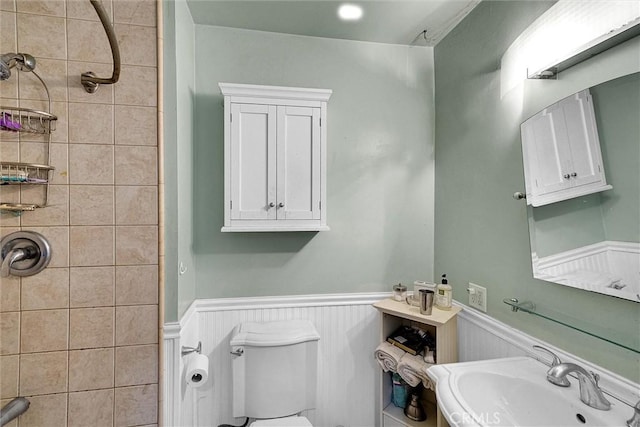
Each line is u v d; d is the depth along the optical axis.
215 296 1.54
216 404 1.52
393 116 1.71
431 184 1.73
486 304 1.33
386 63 1.71
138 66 0.94
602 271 0.81
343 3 1.38
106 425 0.93
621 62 0.78
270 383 1.36
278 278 1.60
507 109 1.21
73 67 0.90
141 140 0.95
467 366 1.03
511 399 0.93
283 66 1.60
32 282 0.88
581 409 0.79
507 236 1.21
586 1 0.87
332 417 1.65
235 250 1.55
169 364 1.19
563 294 0.96
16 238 0.87
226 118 1.36
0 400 0.87
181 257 1.25
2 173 0.85
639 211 0.73
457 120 1.54
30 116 0.86
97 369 0.92
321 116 1.43
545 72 1.01
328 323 1.64
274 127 1.40
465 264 1.47
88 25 0.91
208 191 1.52
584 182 0.87
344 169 1.66
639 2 0.74
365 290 1.69
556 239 0.96
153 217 0.95
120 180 0.93
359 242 1.68
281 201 1.41
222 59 1.53
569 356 0.94
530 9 1.08
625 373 0.79
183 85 1.30
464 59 1.48
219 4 1.37
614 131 0.79
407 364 1.33
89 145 0.92
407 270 1.73
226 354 1.54
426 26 1.56
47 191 0.88
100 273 0.92
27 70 0.84
